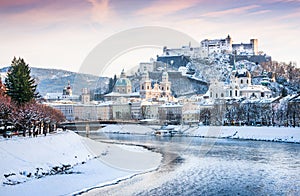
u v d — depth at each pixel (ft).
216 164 174.29
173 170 152.15
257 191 129.49
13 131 193.88
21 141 150.10
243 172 159.33
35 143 154.92
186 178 141.90
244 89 577.84
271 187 135.23
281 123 371.15
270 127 330.54
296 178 149.69
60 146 164.04
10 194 114.52
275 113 383.65
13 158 136.46
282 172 161.89
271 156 211.00
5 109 189.78
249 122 388.16
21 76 231.50
